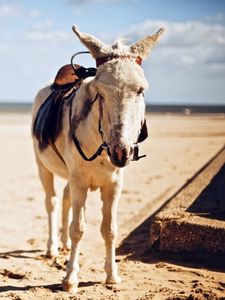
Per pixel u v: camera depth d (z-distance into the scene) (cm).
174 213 714
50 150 635
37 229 901
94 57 475
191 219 676
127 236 796
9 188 1404
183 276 591
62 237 723
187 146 2677
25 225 934
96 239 816
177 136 3350
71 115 550
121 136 433
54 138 595
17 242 795
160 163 1986
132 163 2009
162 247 676
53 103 618
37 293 532
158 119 6203
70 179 543
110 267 570
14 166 1931
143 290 542
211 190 892
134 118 443
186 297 507
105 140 466
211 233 644
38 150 684
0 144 2748
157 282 570
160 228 679
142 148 2588
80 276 600
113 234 562
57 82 652
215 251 643
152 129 4025
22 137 3161
